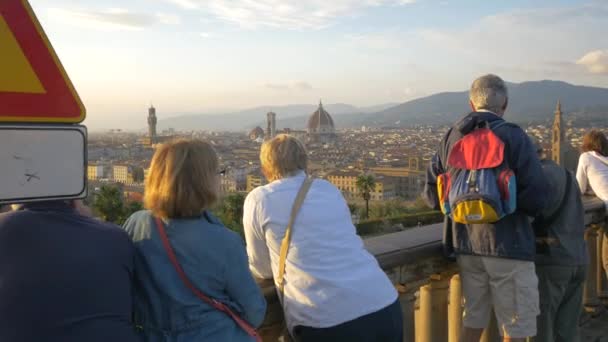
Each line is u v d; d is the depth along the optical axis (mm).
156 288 3354
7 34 2617
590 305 8844
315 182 4516
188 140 3559
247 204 4504
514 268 5336
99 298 2969
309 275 4164
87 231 3111
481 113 5504
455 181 5359
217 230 3479
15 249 2867
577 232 6461
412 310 5855
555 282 6531
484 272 5633
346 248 4309
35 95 2695
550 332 6660
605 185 8695
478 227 5438
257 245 4453
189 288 3367
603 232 8914
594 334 8039
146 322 3398
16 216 2957
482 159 5191
